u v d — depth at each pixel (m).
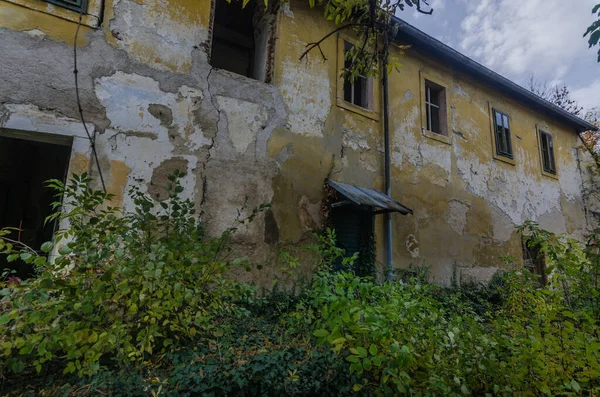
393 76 7.28
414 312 2.59
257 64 6.18
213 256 3.30
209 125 4.89
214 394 2.43
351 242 6.14
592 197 11.84
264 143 5.33
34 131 3.77
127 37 4.46
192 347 3.04
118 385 2.29
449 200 7.72
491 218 8.51
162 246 2.80
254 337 3.48
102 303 2.60
